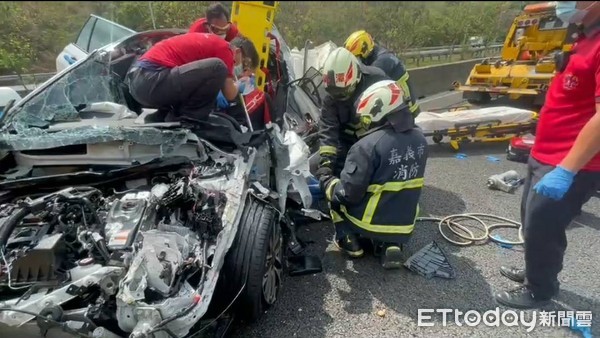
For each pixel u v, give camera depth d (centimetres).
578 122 221
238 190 243
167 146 261
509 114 554
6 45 690
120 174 256
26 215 219
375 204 299
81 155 263
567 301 276
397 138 292
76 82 319
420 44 1215
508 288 291
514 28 760
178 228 222
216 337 234
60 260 202
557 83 229
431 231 366
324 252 339
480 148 586
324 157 339
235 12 432
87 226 216
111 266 195
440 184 464
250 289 237
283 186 304
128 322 187
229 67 309
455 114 571
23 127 278
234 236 229
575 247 335
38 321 184
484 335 252
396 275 308
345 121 349
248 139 281
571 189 226
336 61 317
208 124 280
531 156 249
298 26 1063
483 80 721
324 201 385
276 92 430
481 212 400
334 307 276
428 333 254
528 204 241
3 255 200
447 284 297
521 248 337
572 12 204
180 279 202
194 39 298
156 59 286
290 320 265
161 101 288
